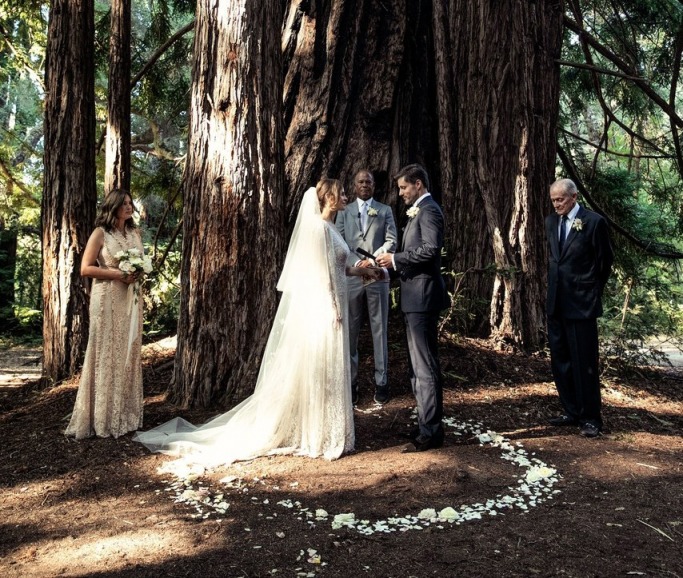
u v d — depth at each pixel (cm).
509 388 637
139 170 1159
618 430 549
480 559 321
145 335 907
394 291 745
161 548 337
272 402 494
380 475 433
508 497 400
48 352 763
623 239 1050
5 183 1340
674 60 1040
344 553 329
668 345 1145
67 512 388
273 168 587
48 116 762
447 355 681
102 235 522
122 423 524
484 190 758
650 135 1405
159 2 1092
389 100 778
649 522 365
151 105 1144
